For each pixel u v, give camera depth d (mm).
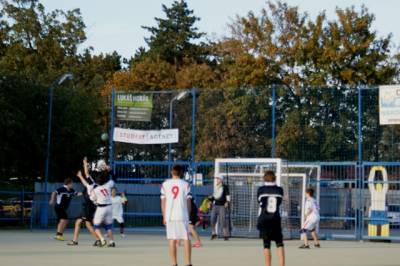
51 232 28094
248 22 52250
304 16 51750
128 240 23469
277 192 13383
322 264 15516
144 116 28125
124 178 27734
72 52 56344
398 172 25031
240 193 25891
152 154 28156
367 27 48500
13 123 32500
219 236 25500
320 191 26250
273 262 15781
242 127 27875
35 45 54625
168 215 13672
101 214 20062
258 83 49344
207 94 28172
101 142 43156
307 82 47750
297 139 26953
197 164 26938
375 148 25844
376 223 24750
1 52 53875
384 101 25312
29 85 34719
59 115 36344
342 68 47750
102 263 15047
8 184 38062
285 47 50500
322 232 25875
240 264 15219
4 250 18453
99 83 56188
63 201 22828
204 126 28125
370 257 17609
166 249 19422
